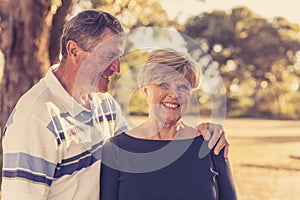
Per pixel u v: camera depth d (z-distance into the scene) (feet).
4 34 31.81
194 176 9.87
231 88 200.34
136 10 37.83
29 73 31.55
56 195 10.64
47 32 31.63
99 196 10.32
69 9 31.48
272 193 44.32
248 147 80.23
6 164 10.27
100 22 10.48
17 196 10.07
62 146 10.44
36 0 31.32
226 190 10.10
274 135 101.65
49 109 10.40
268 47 201.87
